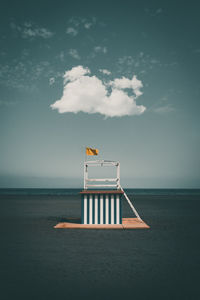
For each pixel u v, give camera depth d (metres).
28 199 35.75
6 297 4.28
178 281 5.01
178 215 16.91
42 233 10.23
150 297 4.29
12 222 13.37
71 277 5.20
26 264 6.09
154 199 37.47
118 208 12.14
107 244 8.23
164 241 8.68
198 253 7.10
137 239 9.00
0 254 7.01
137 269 5.71
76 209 20.77
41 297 4.27
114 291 4.52
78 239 9.00
